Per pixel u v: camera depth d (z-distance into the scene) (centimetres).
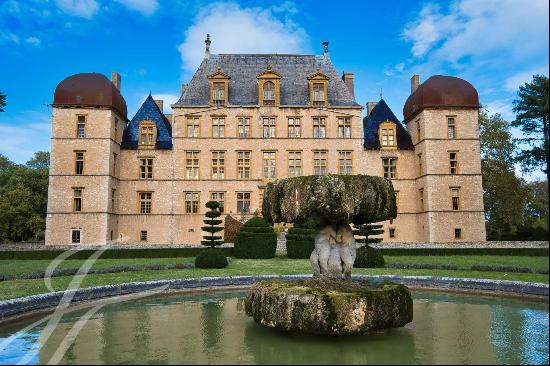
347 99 4881
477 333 964
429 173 4462
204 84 4875
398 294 942
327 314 870
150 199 4597
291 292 914
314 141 4703
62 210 4200
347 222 1047
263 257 3158
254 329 1016
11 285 1574
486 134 5147
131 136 4756
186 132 4659
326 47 5294
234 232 4084
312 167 4672
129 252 3359
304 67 5134
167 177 4606
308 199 969
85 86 4334
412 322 1080
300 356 793
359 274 1927
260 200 4594
